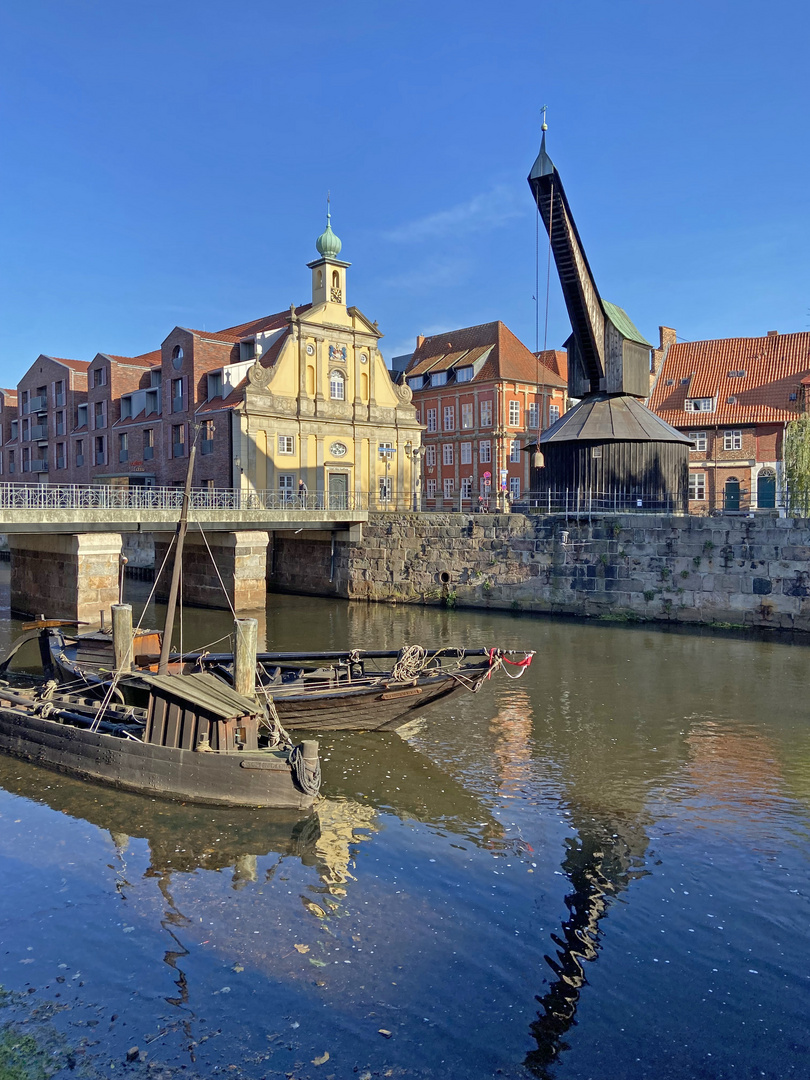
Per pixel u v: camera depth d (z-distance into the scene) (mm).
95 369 56469
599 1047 6910
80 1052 6762
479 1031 7094
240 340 48500
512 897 9477
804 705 18328
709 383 54656
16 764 14477
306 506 43844
